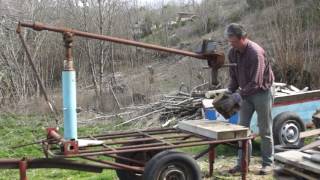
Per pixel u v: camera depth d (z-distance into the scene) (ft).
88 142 16.74
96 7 56.29
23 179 16.03
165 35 75.61
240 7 73.26
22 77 52.39
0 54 53.21
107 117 41.37
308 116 27.50
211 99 28.14
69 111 16.12
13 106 47.70
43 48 57.16
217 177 21.02
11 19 54.65
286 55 41.98
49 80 56.80
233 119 23.75
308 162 16.08
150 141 18.30
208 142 17.48
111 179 22.30
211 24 74.43
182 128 19.70
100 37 16.65
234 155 26.13
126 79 55.67
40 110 44.93
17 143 33.40
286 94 26.78
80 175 24.56
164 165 16.65
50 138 17.22
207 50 18.15
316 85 40.75
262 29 55.98
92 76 54.80
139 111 41.55
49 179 24.16
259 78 20.35
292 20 44.42
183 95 41.81
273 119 26.13
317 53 43.39
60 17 59.52
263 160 21.40
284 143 25.96
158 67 64.90
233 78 21.61
